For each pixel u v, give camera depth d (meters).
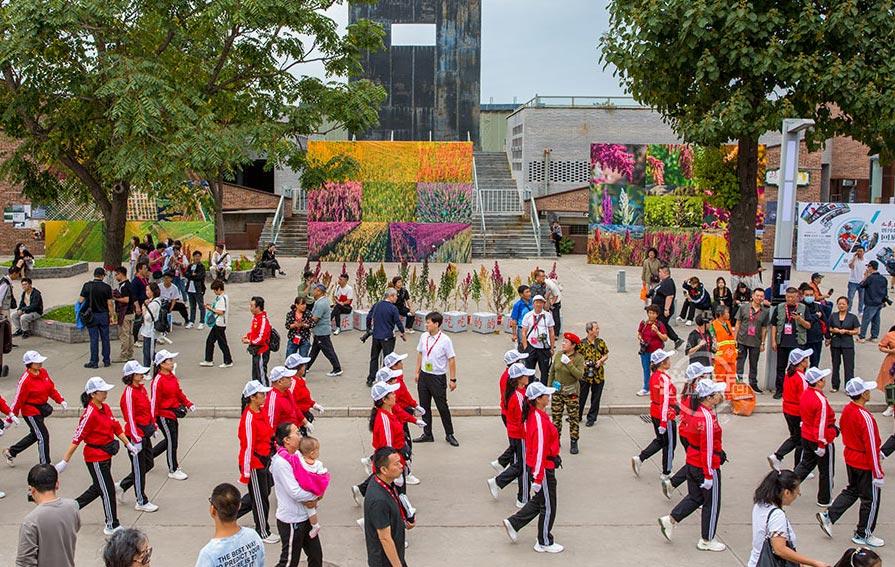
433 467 11.02
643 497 10.02
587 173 37.94
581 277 28.58
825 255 29.30
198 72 19.16
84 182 18.06
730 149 20.31
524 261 32.56
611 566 8.19
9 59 15.22
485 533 8.96
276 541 8.57
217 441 11.99
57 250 32.31
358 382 14.91
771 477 6.84
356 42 20.17
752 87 16.77
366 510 6.55
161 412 10.16
